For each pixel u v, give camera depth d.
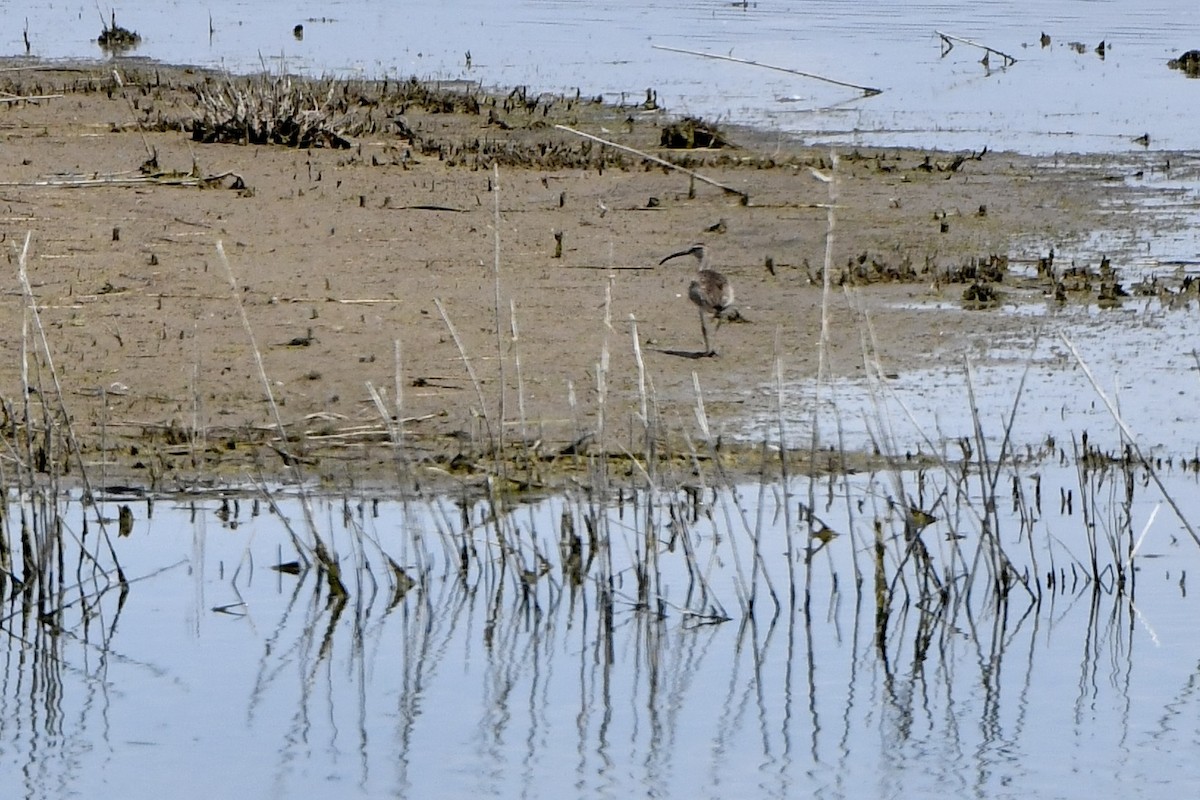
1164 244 39.31
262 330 29.73
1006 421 25.69
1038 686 17.88
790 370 28.36
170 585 20.00
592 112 60.28
